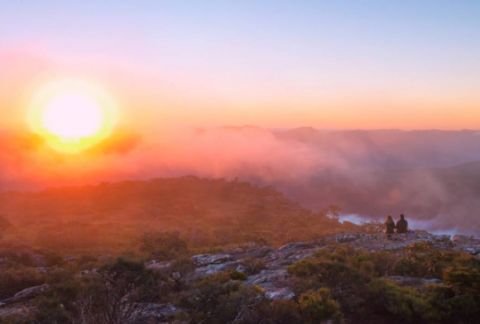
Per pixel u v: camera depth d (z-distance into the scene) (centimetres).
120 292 1570
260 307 1541
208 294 1652
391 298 1656
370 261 2270
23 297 2330
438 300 1623
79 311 1488
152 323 1521
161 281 1911
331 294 1723
